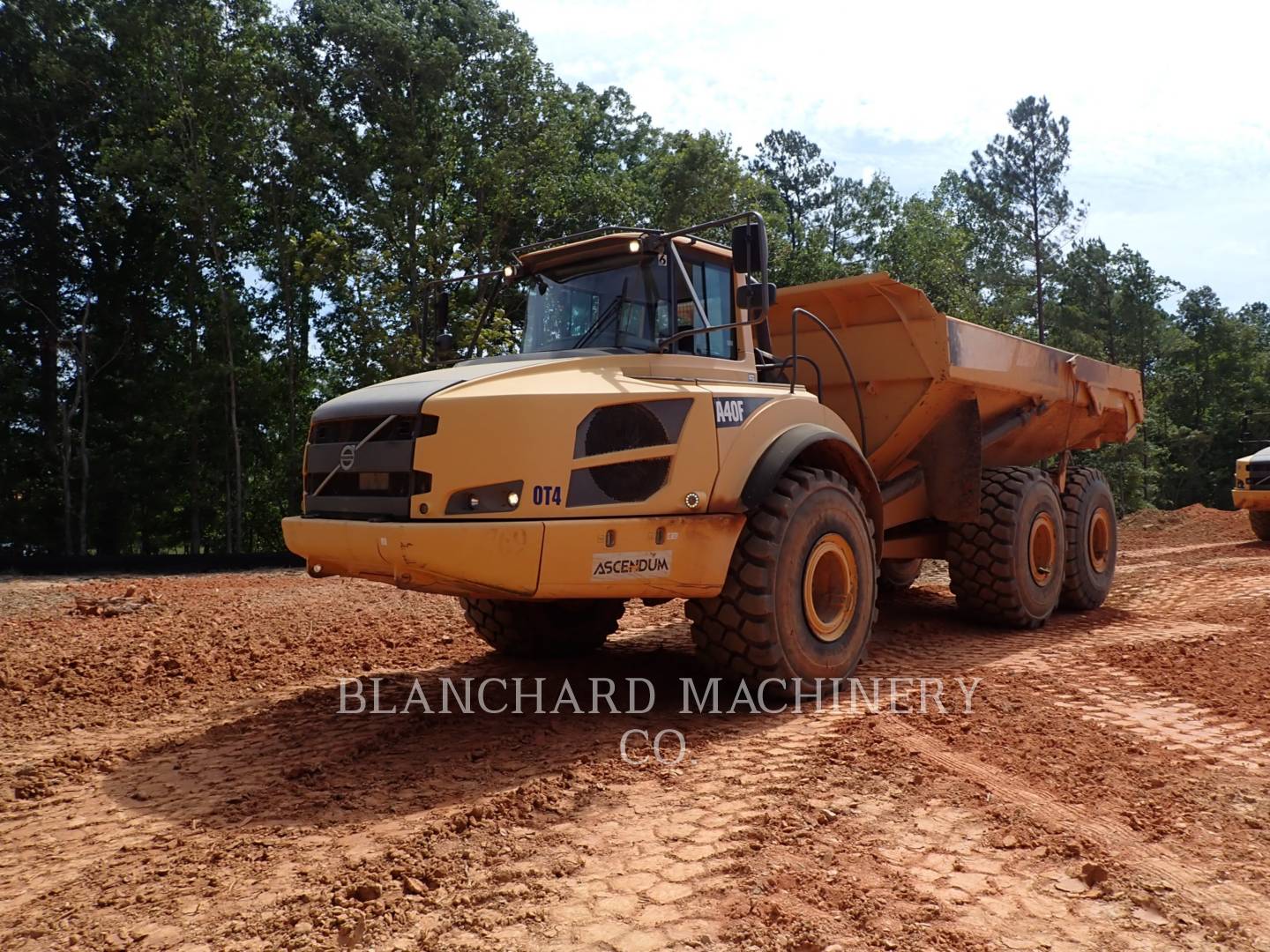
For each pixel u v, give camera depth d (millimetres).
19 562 15688
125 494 27203
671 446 4824
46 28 26797
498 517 4344
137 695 5844
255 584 11898
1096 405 9109
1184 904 2850
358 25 25203
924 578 10922
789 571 5148
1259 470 15211
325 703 5496
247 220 28625
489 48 27094
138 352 28469
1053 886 2965
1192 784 3902
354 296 24344
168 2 24625
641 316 5336
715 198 31016
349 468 4652
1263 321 80250
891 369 6906
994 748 4316
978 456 7133
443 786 3945
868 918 2719
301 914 2795
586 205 28812
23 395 26453
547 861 3119
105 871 3203
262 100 25219
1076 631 7570
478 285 6266
